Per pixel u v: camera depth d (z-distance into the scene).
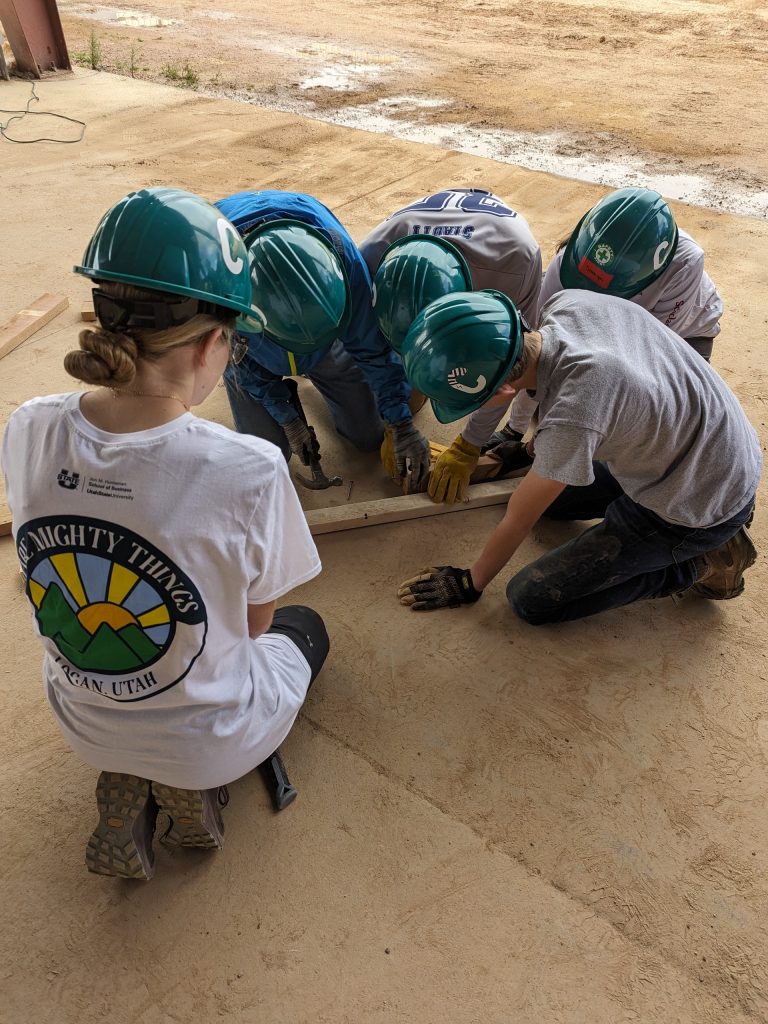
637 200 2.29
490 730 2.12
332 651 2.34
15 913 1.73
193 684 1.38
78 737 1.54
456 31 9.80
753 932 1.72
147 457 1.18
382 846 1.86
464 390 1.84
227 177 5.61
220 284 1.22
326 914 1.74
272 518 1.26
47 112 6.74
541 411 1.96
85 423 1.20
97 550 1.21
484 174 5.80
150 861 1.70
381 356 2.48
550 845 1.87
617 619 2.45
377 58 8.70
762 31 9.68
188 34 9.41
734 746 2.09
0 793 1.95
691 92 7.75
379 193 5.42
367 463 3.10
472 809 1.94
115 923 1.71
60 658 1.40
